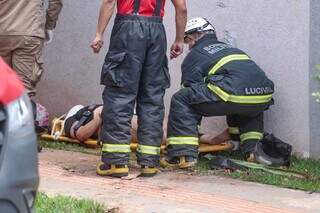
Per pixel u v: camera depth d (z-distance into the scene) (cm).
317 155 1834
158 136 1650
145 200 1420
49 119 2323
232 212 1352
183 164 1705
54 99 2323
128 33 1589
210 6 1983
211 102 1705
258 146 1806
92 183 1565
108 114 1609
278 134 1891
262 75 1767
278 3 1864
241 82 1717
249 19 1914
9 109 845
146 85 1636
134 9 1600
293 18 1842
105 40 2178
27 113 880
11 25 1789
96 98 2227
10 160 829
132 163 1808
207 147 1902
